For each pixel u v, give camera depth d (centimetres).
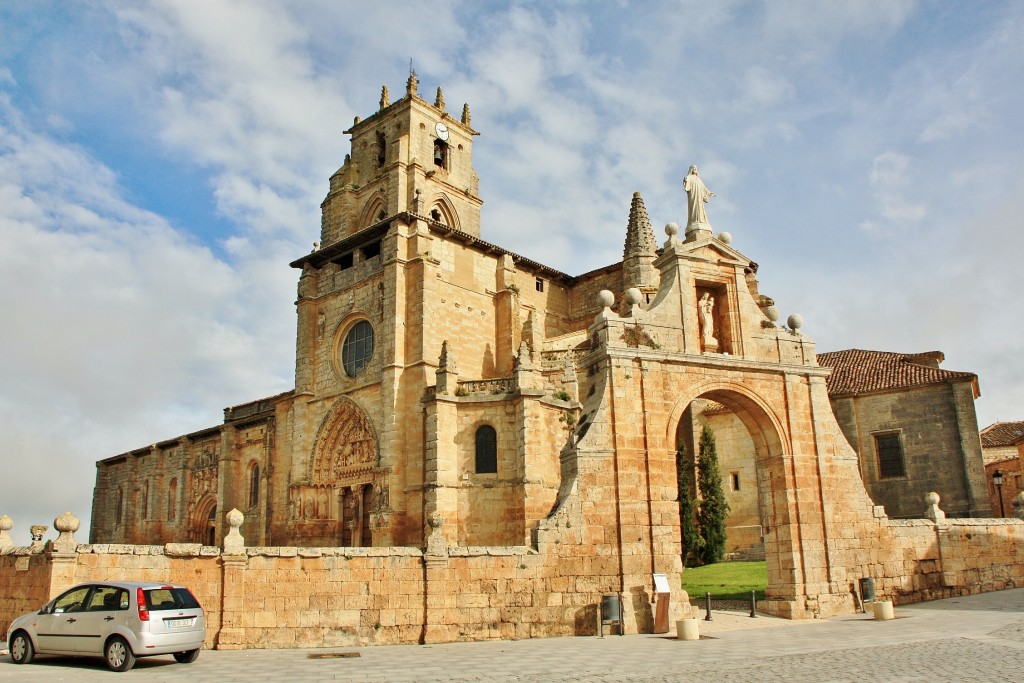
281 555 2500
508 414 4519
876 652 2002
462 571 2622
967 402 4738
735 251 3266
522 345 4609
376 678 1769
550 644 2408
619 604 2656
